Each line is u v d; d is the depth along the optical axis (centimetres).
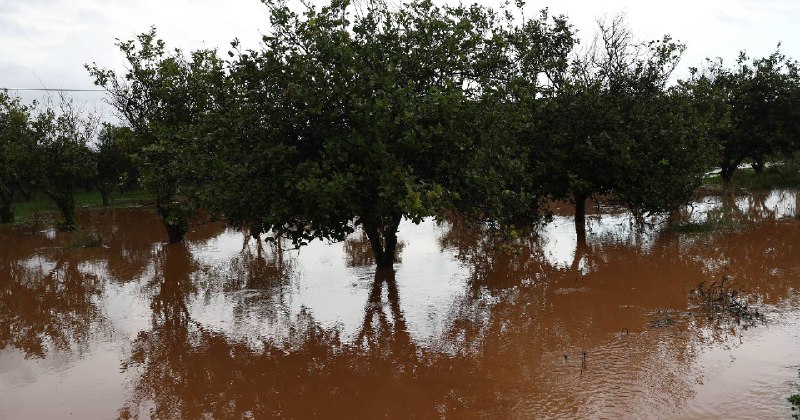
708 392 591
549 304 915
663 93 1463
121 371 745
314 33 934
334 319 901
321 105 863
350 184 833
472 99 978
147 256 1530
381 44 964
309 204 868
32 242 1888
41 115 2172
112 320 966
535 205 1395
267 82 926
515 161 999
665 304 874
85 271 1374
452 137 899
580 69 1457
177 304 1038
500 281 1076
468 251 1367
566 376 647
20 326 958
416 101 923
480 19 1137
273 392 662
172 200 1449
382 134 872
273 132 896
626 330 772
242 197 916
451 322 857
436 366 703
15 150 2145
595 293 958
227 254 1498
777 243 1258
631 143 1300
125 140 1552
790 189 2217
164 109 1515
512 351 732
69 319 984
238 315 948
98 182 3192
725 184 2355
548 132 1364
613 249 1295
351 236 1656
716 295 891
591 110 1350
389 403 616
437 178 926
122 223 2331
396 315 903
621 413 559
